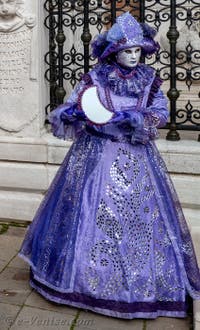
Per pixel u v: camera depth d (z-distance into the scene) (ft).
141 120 8.59
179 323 9.09
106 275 8.90
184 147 12.73
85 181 9.16
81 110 8.93
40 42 13.11
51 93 13.97
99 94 8.97
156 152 9.63
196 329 8.49
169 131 13.52
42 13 13.16
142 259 8.98
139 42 8.80
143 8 12.90
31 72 13.09
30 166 13.65
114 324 8.99
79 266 8.98
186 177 12.85
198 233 12.20
